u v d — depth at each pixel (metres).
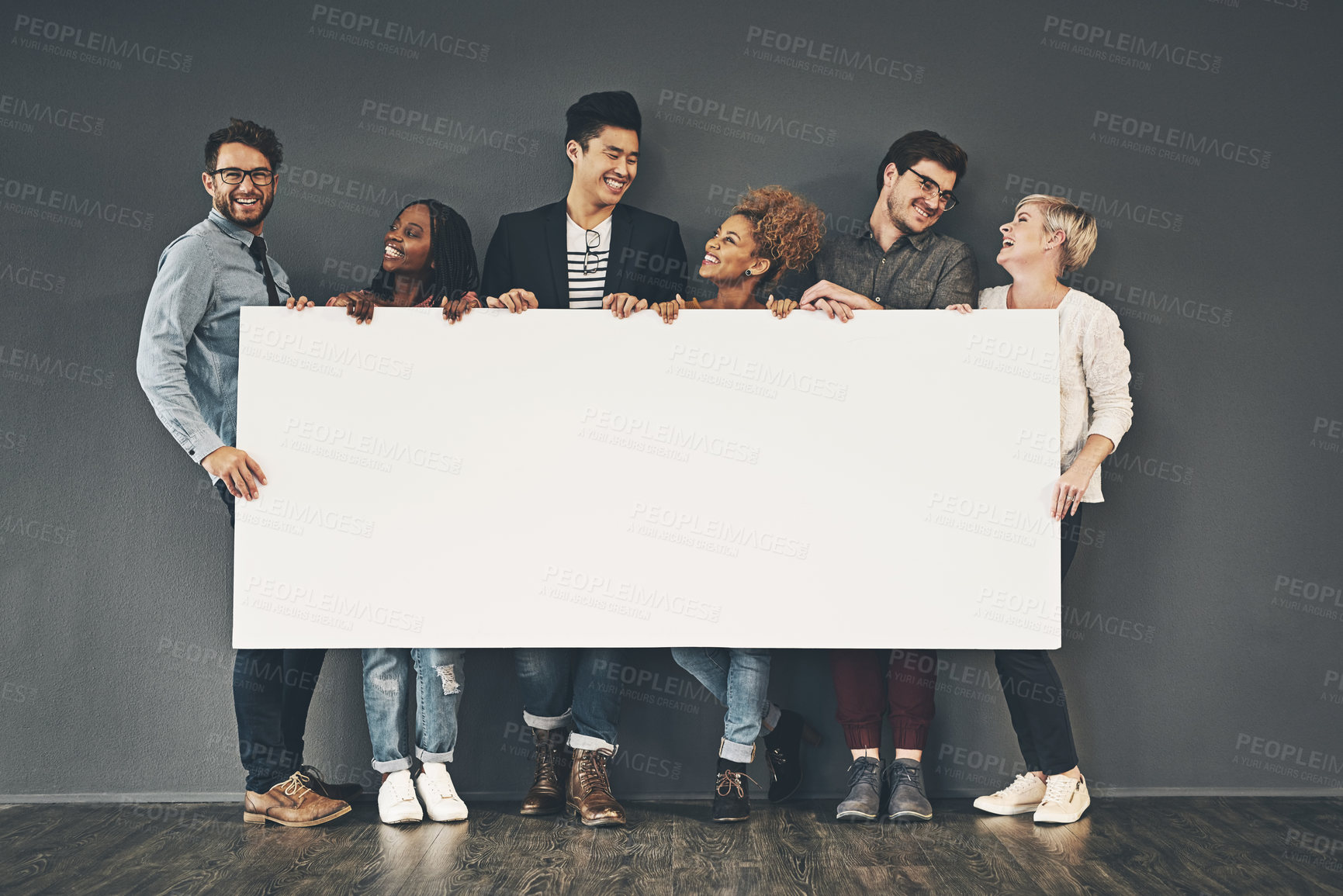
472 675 2.72
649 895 1.98
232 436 2.54
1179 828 2.43
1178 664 2.75
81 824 2.47
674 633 2.47
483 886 2.03
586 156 2.60
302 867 2.14
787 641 2.47
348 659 2.71
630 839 2.34
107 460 2.72
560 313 2.51
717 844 2.30
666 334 2.51
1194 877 2.08
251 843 2.31
